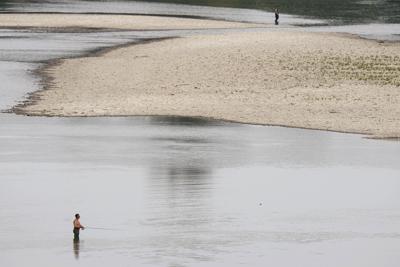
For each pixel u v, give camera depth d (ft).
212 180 367.25
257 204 328.08
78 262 260.21
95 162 402.93
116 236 285.23
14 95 596.29
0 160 404.57
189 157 416.46
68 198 334.03
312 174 380.78
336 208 323.16
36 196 336.90
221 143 453.17
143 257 265.13
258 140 462.60
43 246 274.98
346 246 276.82
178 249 272.51
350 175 379.35
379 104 567.18
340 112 542.16
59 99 583.58
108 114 536.01
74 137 464.65
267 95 599.16
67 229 293.23
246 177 373.20
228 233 289.53
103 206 322.55
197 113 541.34
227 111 547.08
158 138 465.47
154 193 343.05
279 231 292.40
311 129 496.23
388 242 280.92
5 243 277.23
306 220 306.14
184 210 318.04
